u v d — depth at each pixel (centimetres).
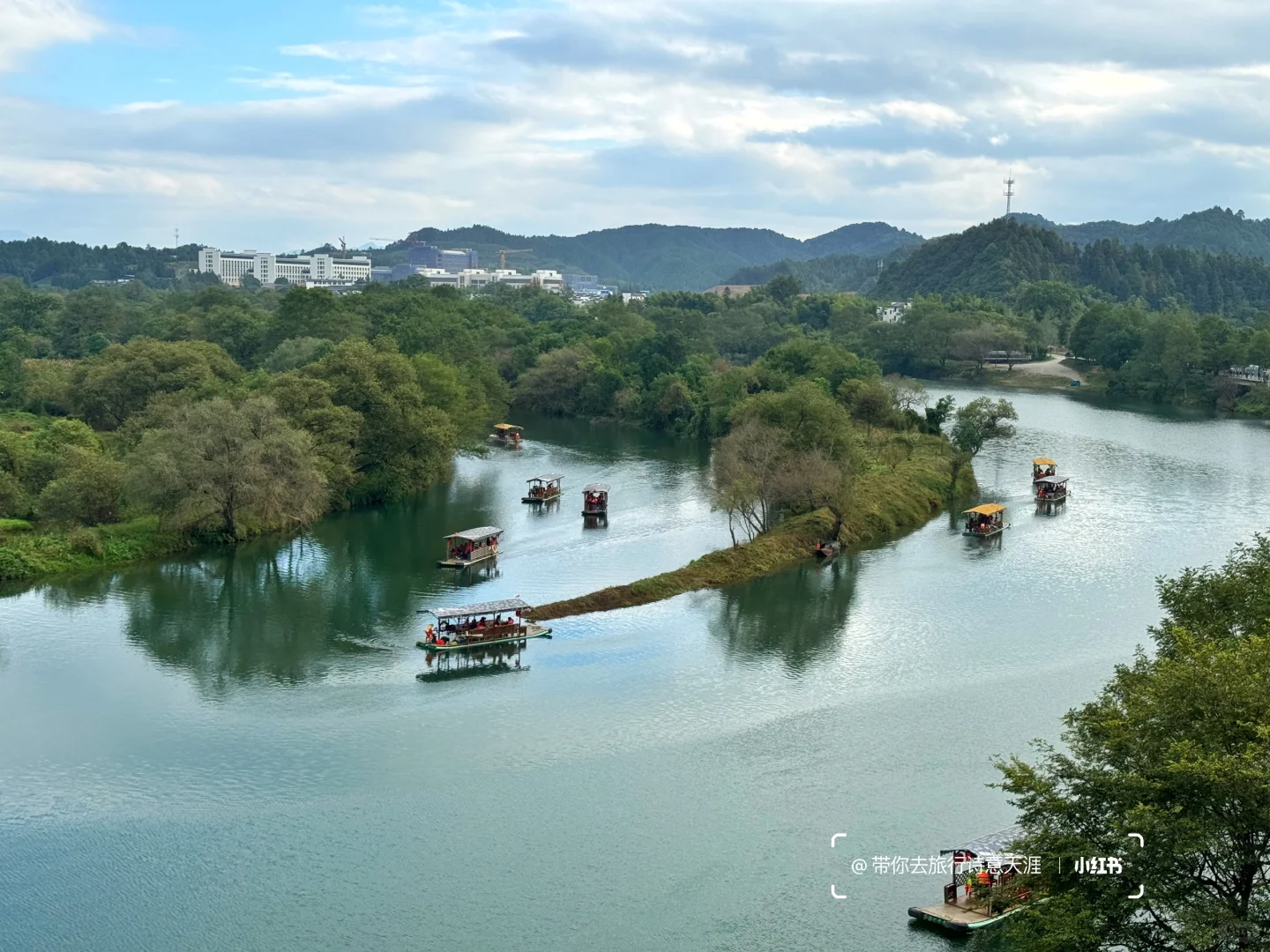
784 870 7644
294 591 14012
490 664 11506
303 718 10156
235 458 15750
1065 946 5438
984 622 12850
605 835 8100
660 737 9738
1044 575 14788
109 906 7294
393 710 10325
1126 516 18212
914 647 12025
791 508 17150
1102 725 5866
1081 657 11669
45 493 15912
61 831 8188
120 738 9731
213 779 8969
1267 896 5816
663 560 15488
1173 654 7256
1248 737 5428
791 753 9412
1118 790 5525
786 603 13638
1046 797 5969
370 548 16075
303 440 16388
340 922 7106
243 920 7138
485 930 7012
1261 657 5916
